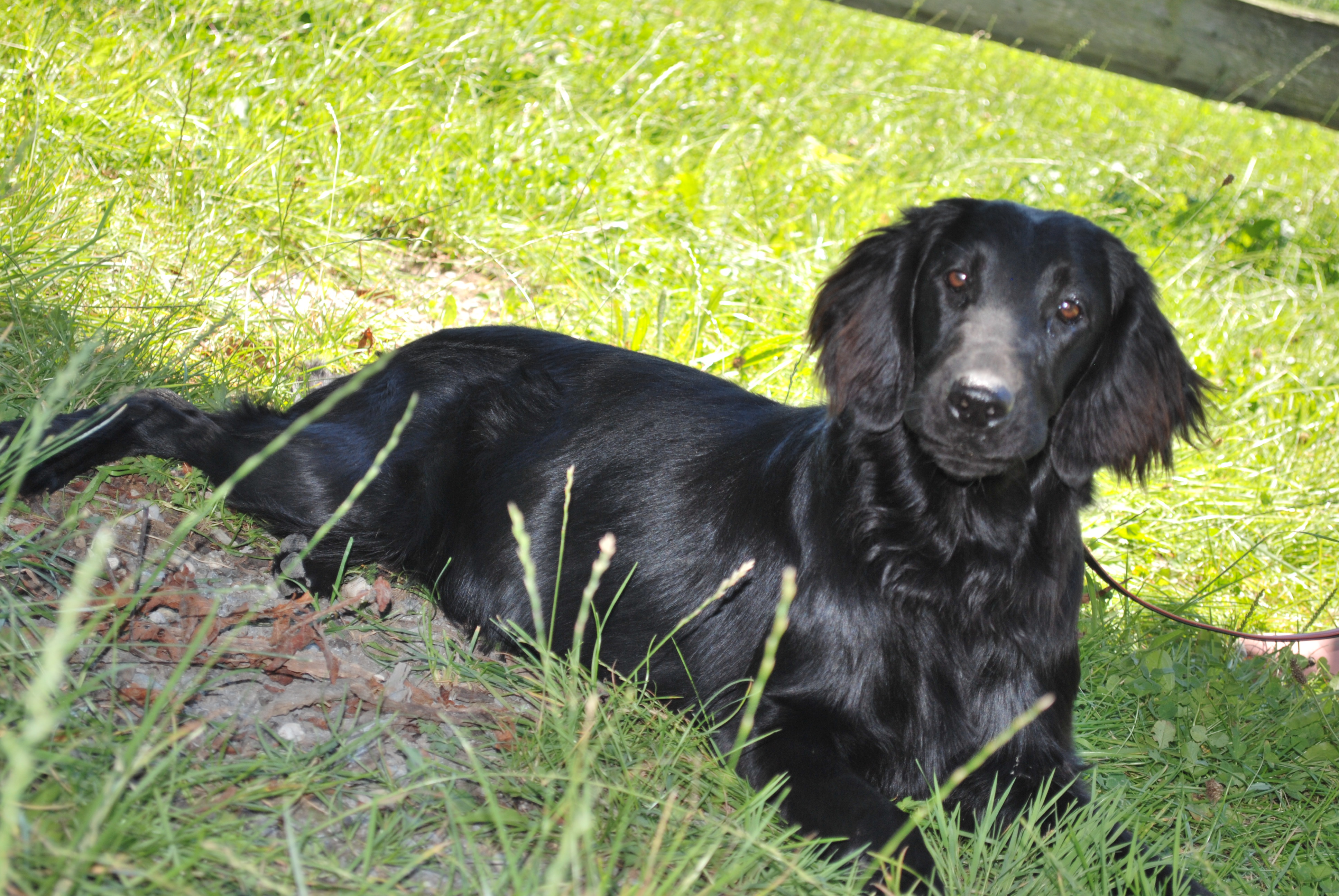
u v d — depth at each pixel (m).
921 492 2.68
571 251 5.51
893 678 2.68
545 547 3.11
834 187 7.09
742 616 2.84
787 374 5.00
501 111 6.79
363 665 2.65
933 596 2.69
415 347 3.47
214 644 2.49
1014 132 9.79
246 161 5.21
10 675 2.05
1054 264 2.61
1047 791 2.65
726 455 3.07
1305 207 10.08
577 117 7.02
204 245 4.63
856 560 2.70
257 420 3.27
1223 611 4.41
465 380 3.36
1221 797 2.99
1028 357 2.50
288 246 4.89
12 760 1.38
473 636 3.08
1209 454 5.62
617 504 3.08
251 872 1.71
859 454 2.75
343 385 3.46
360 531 3.12
